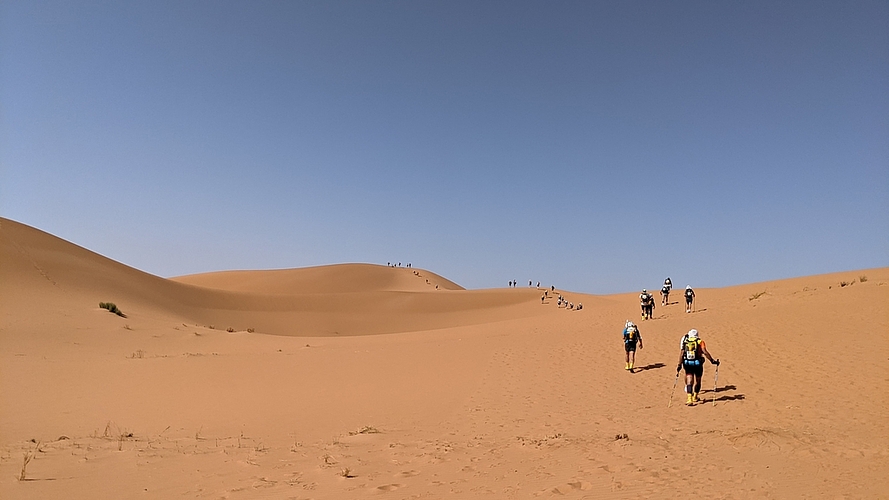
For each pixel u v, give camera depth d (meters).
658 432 10.07
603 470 7.33
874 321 17.12
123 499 6.59
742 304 27.14
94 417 13.18
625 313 33.12
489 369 18.20
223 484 7.18
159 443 10.02
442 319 77.25
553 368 17.64
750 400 12.07
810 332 17.06
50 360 22.64
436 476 7.39
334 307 81.12
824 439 8.66
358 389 16.27
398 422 12.13
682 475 6.96
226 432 11.38
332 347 27.73
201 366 20.72
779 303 23.94
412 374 18.14
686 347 12.37
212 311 62.47
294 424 12.16
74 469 8.02
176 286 68.69
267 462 8.39
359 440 10.11
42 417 13.16
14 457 8.77
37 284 42.34
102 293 45.94
